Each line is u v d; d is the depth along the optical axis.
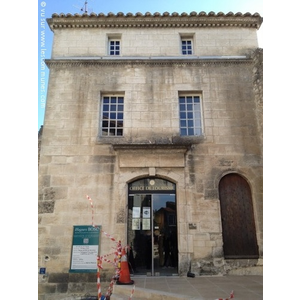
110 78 9.30
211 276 7.63
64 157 8.52
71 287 7.56
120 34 9.92
